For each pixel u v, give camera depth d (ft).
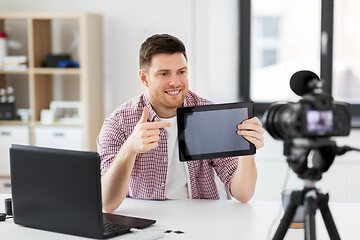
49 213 6.29
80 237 6.10
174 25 14.30
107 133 8.16
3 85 14.96
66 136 14.01
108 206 7.34
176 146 8.07
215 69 14.51
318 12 14.43
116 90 14.80
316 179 5.17
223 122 6.99
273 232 6.32
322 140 5.08
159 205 7.69
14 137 14.17
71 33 14.99
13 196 6.59
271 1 14.61
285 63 14.76
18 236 6.21
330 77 14.38
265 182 13.39
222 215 7.09
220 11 14.38
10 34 15.15
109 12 14.61
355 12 14.26
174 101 7.63
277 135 5.29
